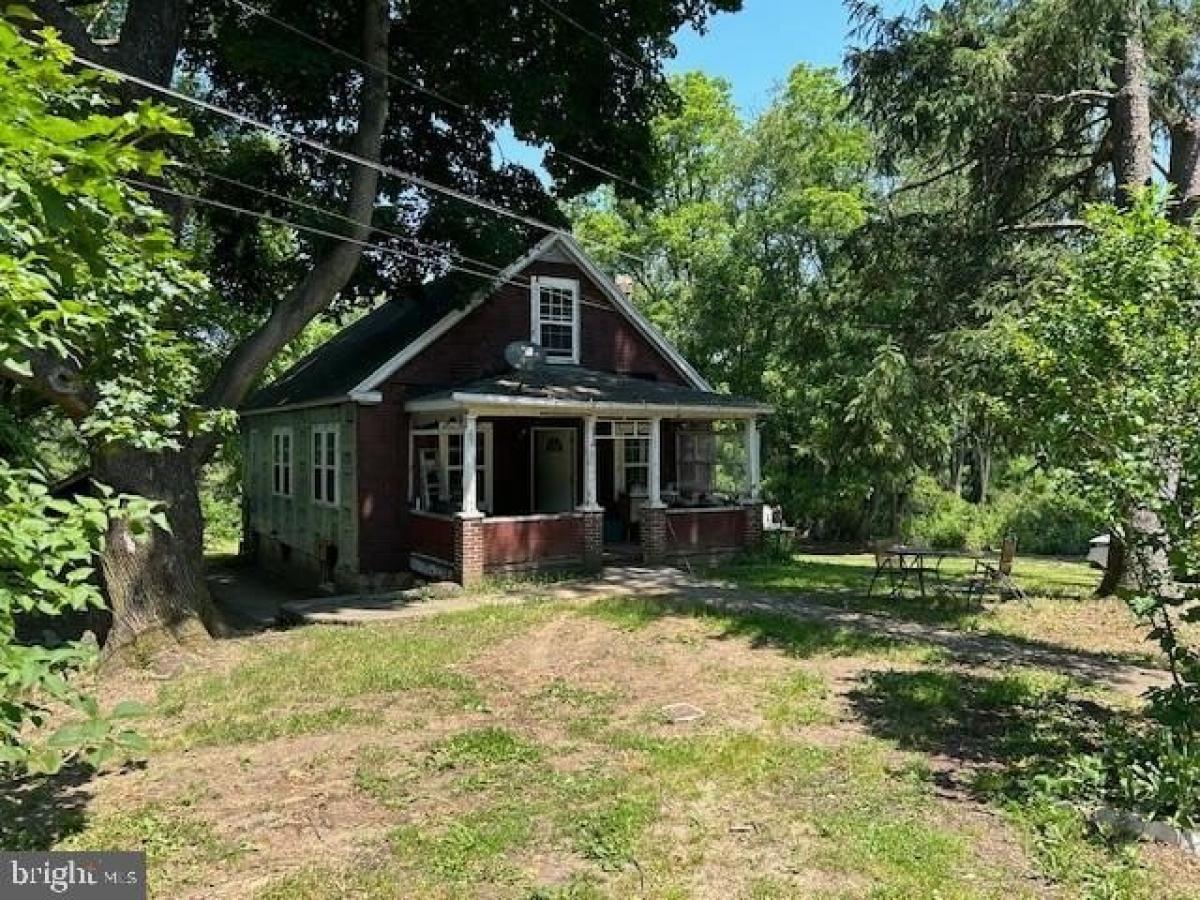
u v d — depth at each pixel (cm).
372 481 1600
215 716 740
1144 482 520
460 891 425
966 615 1176
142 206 345
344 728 696
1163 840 467
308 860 462
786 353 1709
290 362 3014
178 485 1070
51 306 287
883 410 1238
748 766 592
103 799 558
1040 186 1404
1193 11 1259
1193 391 512
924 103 1211
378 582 1575
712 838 480
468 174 1586
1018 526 2727
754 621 1091
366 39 1264
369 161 1243
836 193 2466
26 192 217
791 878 433
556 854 465
